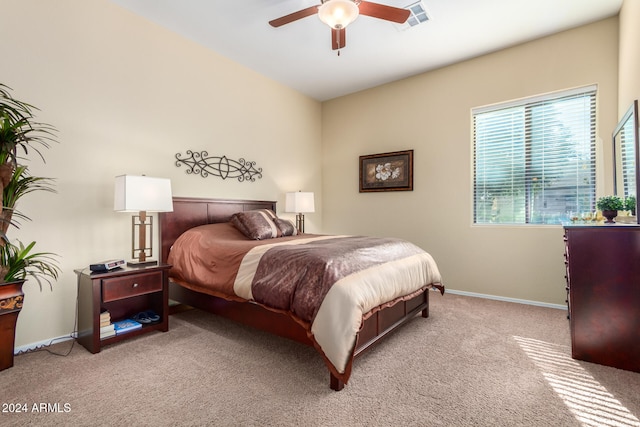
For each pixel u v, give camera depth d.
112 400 1.60
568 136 3.25
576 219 2.74
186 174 3.28
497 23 3.01
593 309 1.99
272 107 4.29
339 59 3.72
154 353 2.15
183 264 2.79
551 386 1.73
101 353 2.15
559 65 3.20
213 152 3.54
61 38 2.41
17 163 2.13
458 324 2.73
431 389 1.71
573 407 1.55
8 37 2.16
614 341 1.94
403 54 3.60
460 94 3.81
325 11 2.08
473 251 3.74
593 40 3.03
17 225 2.20
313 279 1.88
